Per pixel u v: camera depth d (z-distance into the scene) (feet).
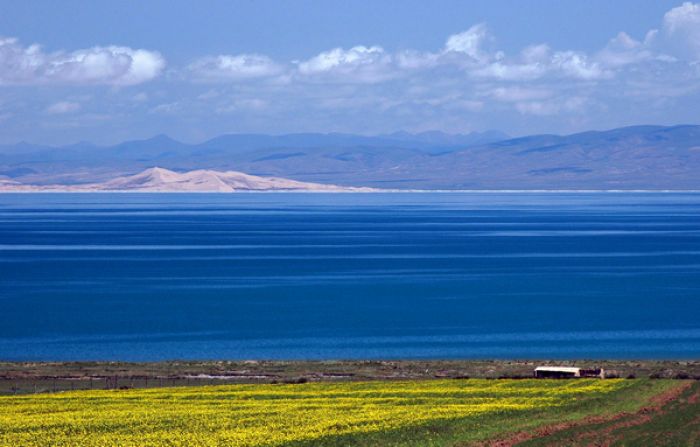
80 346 587.27
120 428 316.60
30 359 546.67
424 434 310.86
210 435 305.32
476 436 308.19
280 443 295.89
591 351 566.36
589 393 391.86
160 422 326.85
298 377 471.62
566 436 309.22
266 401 376.68
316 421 328.70
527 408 357.00
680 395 387.96
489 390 400.26
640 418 339.57
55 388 447.42
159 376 480.64
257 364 519.60
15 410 354.74
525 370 488.85
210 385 440.45
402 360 534.78
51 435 305.32
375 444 297.33
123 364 520.83
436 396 387.34
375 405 364.17
